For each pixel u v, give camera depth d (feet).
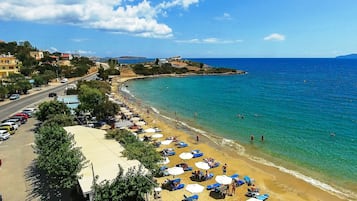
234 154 124.26
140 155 79.30
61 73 400.06
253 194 85.40
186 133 157.28
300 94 314.96
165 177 97.91
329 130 162.40
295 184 95.25
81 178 65.92
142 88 378.53
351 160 116.47
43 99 220.02
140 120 173.78
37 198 73.82
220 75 598.75
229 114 208.95
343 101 265.75
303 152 126.72
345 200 84.89
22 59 423.23
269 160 117.19
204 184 93.61
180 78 535.60
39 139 81.41
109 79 428.97
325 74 609.01
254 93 325.42
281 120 188.34
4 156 103.96
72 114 151.94
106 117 168.66
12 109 184.75
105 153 80.48
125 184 55.62
